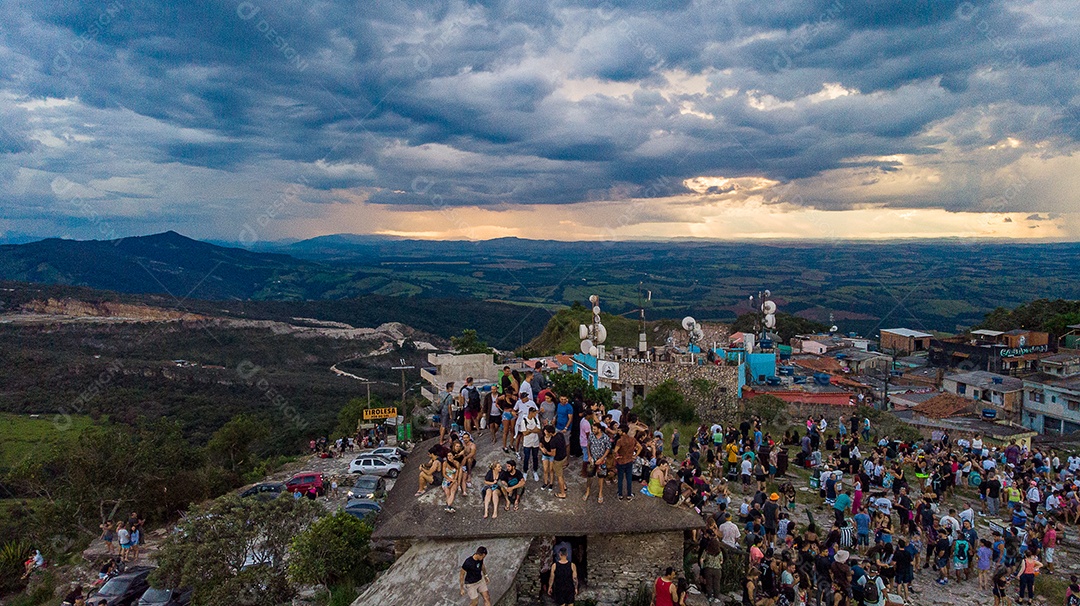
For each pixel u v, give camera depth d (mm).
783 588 13906
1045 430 50438
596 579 14492
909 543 16609
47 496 30344
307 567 16078
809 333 84750
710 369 39000
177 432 36531
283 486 30797
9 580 26234
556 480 15727
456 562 13367
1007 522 20359
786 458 24000
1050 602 15586
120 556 23844
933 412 45531
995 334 67312
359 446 43250
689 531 16125
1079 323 69125
